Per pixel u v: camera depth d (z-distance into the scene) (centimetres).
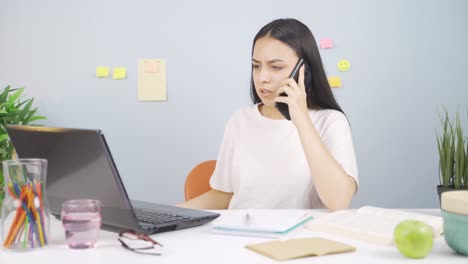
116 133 304
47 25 300
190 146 306
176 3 301
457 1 302
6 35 299
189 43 302
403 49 303
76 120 303
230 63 303
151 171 307
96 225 105
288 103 151
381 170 306
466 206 96
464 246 97
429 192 307
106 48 301
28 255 100
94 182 109
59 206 124
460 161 202
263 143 182
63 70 301
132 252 101
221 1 301
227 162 190
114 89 303
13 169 102
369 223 119
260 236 114
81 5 299
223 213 141
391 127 305
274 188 176
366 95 304
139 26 301
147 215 125
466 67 304
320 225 120
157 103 304
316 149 146
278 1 301
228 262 95
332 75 302
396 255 99
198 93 304
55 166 116
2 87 300
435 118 306
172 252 101
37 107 295
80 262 95
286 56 165
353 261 95
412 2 301
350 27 301
